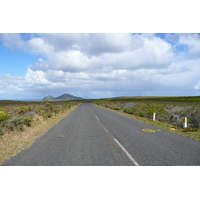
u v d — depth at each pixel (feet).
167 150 20.31
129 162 16.60
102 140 25.77
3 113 41.78
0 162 17.19
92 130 34.35
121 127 37.73
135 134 30.17
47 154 19.31
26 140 26.61
